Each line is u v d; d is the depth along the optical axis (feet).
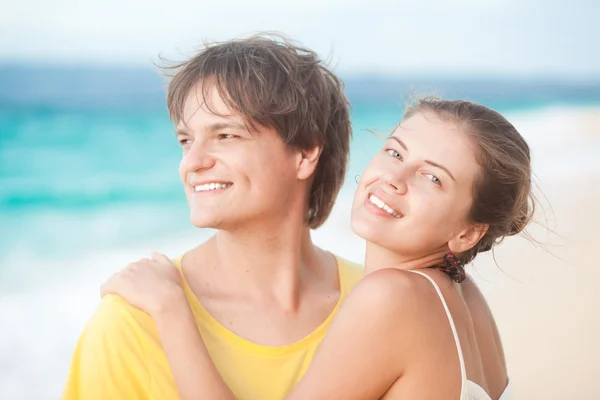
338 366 8.39
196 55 9.36
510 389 10.11
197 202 9.22
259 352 9.13
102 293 9.24
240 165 9.01
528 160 9.57
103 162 63.98
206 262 9.73
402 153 9.14
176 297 8.82
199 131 9.11
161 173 61.52
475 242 9.45
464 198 9.04
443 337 8.45
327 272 10.73
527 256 38.17
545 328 28.96
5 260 42.14
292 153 9.57
